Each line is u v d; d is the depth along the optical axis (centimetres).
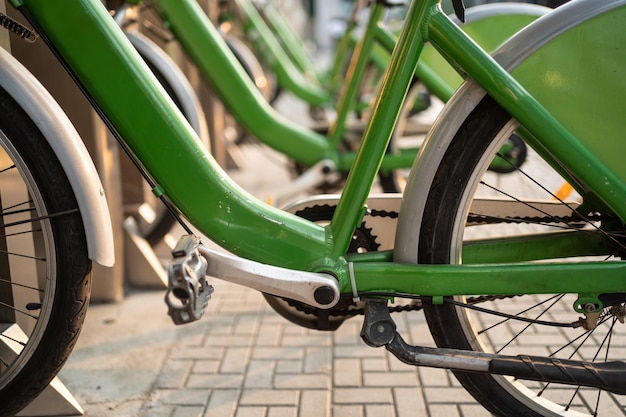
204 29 260
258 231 146
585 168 135
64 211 135
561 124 135
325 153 306
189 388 198
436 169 139
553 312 247
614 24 133
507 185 266
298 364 211
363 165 145
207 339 229
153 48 251
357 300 148
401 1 286
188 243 134
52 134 132
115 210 257
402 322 241
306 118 679
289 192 300
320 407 186
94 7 136
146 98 139
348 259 148
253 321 244
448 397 190
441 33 136
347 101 305
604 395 188
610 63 134
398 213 158
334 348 221
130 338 230
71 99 235
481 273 141
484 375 150
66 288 138
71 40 136
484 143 137
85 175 134
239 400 191
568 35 134
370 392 194
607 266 140
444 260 142
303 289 142
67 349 142
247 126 295
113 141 255
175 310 127
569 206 153
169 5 254
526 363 141
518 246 156
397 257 145
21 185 191
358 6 447
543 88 135
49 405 182
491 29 238
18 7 134
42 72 234
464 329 147
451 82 263
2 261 184
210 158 145
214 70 273
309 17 1778
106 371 208
